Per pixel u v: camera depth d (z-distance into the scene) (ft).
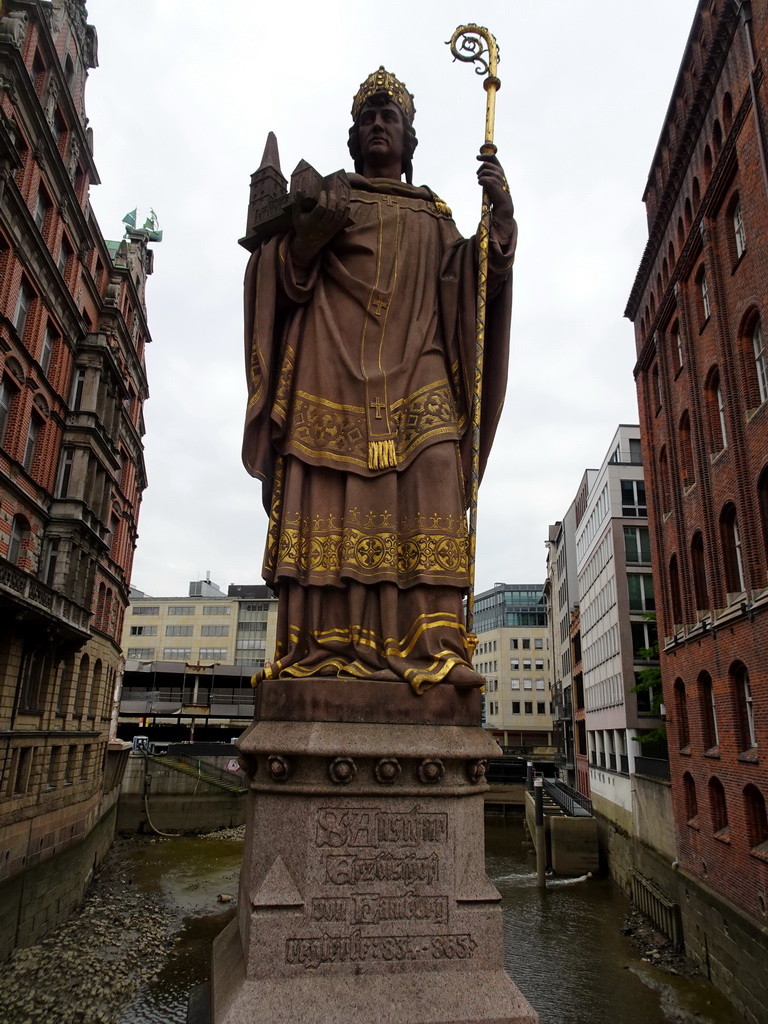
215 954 11.93
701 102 73.61
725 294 67.00
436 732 11.67
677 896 78.95
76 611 90.79
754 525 60.54
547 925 90.33
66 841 88.43
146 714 242.99
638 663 122.83
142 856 133.49
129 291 131.54
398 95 17.40
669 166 84.48
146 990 67.72
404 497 13.69
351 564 12.91
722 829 67.26
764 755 55.98
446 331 15.44
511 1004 10.12
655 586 92.84
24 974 66.03
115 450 118.11
